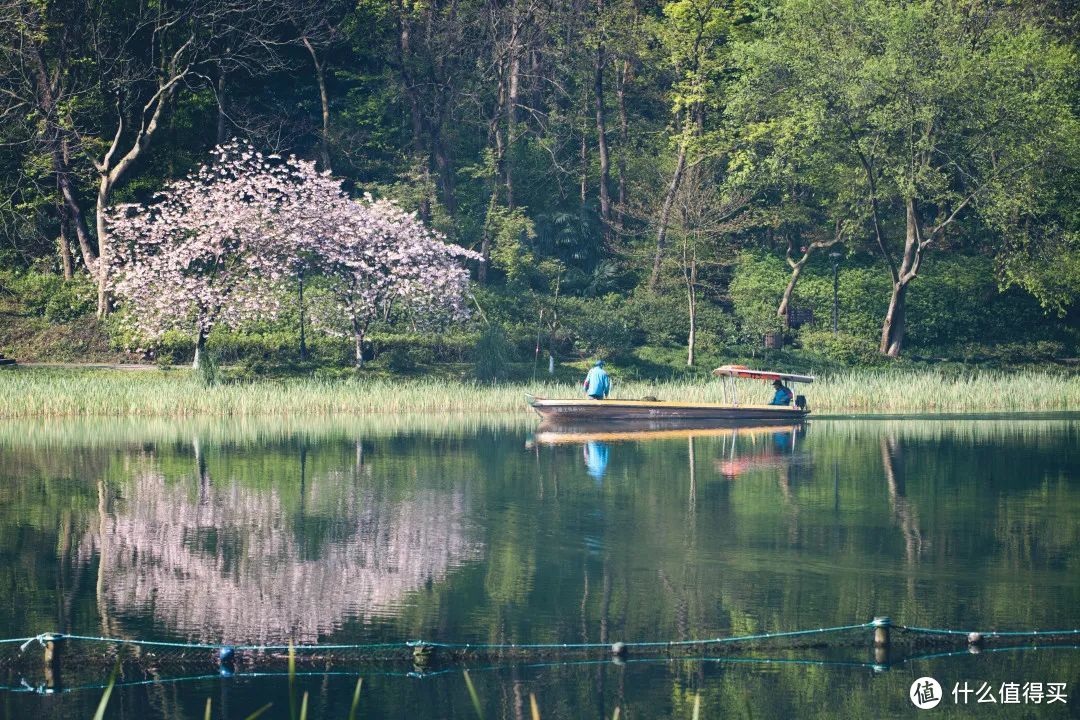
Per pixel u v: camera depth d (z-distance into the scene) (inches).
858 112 2967.5
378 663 749.3
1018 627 808.9
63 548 1050.1
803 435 1983.3
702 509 1234.0
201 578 944.3
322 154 3472.0
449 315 2859.3
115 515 1203.9
